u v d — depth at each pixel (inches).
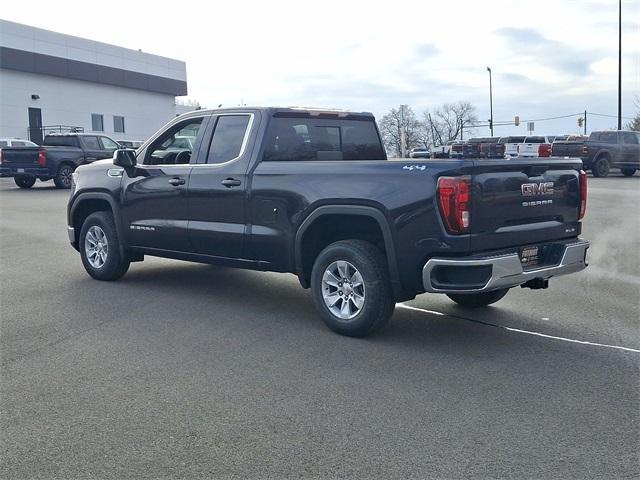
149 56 2014.0
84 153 949.2
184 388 195.5
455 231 215.8
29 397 189.5
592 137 1144.8
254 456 154.2
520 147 1207.6
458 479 143.5
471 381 200.5
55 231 524.4
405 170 225.3
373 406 181.9
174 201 297.0
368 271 233.3
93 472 147.6
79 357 223.3
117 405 183.5
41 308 286.0
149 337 245.3
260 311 282.7
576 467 148.4
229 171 276.1
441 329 256.2
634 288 327.6
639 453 154.6
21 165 903.1
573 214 255.1
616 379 202.2
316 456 153.9
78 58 1781.5
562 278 351.6
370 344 236.5
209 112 293.3
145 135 2052.2
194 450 157.2
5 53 1588.3
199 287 328.2
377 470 147.3
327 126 295.0
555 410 179.0
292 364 215.8
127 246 325.1
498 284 218.4
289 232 256.1
